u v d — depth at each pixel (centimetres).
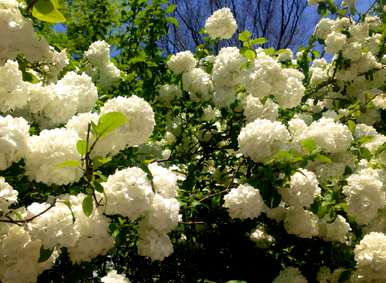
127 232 254
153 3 484
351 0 521
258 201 290
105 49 437
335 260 340
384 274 288
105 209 220
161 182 246
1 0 184
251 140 293
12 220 199
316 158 288
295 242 350
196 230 351
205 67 449
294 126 353
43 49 211
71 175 211
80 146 195
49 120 283
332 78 513
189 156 412
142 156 360
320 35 534
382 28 532
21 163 219
